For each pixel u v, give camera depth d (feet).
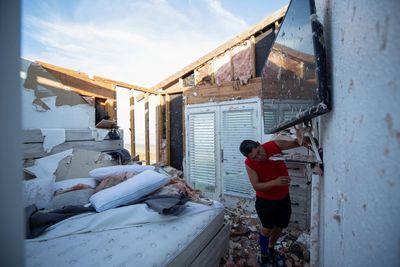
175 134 14.17
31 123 6.90
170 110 14.34
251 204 10.82
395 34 0.93
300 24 3.00
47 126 7.39
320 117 3.07
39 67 7.22
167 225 4.56
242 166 11.12
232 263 6.20
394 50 0.94
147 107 13.41
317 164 2.99
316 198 3.34
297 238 7.47
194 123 12.91
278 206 5.80
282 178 5.35
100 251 3.56
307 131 3.67
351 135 1.52
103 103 10.37
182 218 4.98
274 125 5.47
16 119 1.16
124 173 6.53
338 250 1.88
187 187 6.80
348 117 1.60
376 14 1.09
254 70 10.84
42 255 3.44
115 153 8.79
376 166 1.10
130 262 3.33
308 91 2.64
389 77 0.97
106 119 9.64
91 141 8.19
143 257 3.47
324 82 2.20
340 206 1.84
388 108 0.99
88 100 9.10
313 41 2.30
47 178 5.60
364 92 1.26
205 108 12.45
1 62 1.09
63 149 7.15
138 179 5.60
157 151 14.56
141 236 4.05
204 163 12.53
